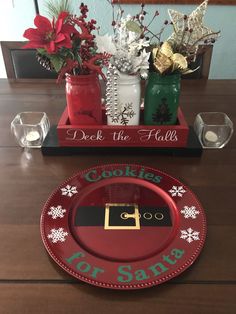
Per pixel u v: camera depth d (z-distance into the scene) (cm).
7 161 86
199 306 52
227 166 85
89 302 52
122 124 87
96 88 82
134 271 55
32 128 91
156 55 76
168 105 84
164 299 52
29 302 52
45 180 79
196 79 136
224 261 59
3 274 56
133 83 81
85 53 75
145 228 64
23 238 63
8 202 72
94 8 179
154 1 175
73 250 59
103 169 81
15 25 194
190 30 75
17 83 131
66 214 67
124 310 51
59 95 121
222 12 181
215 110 111
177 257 58
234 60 200
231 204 72
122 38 75
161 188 75
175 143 87
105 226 65
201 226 65
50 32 70
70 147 88
